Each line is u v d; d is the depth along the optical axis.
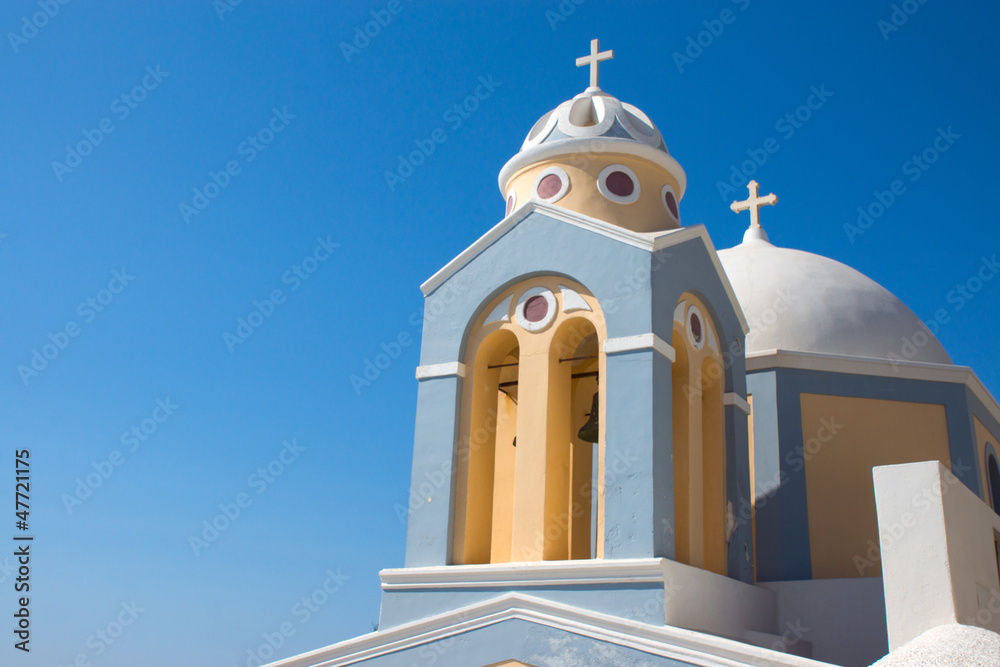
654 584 9.80
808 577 13.63
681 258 12.05
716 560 11.83
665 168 13.22
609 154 12.94
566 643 9.76
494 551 13.13
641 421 10.65
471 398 12.02
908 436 14.71
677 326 11.91
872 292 16.78
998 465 16.14
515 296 12.18
